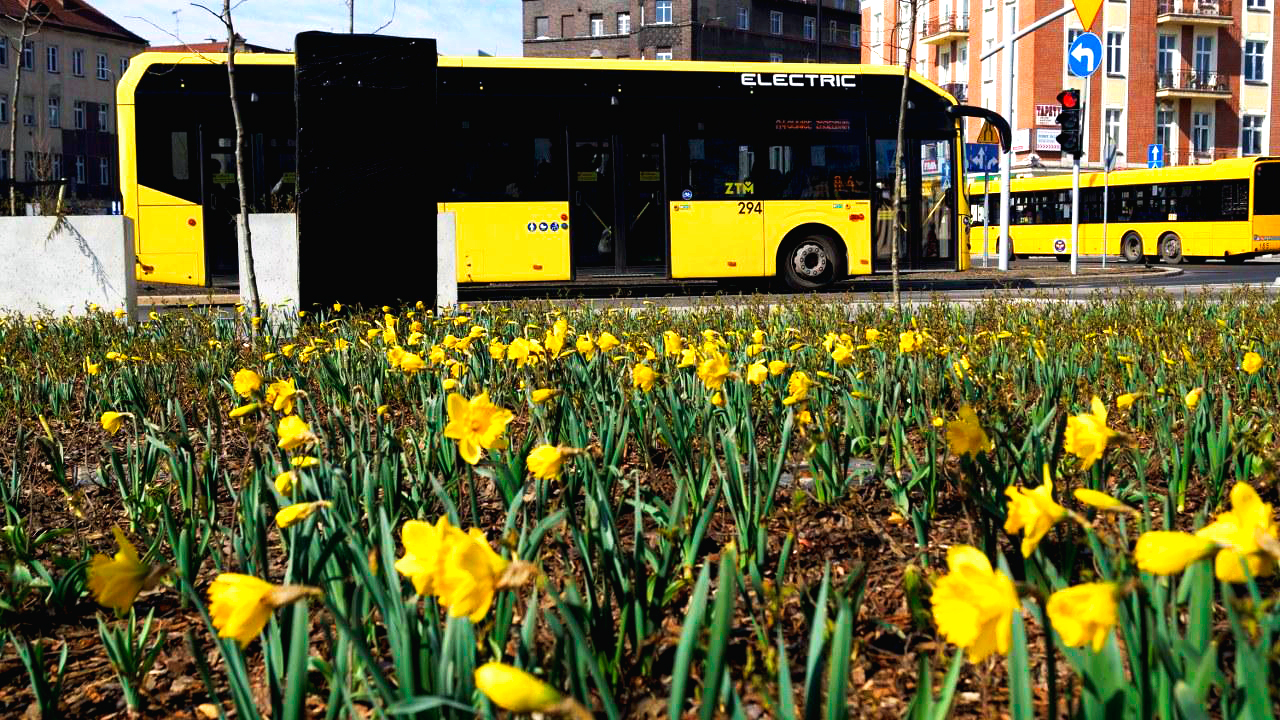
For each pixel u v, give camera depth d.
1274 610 2.22
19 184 18.89
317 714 2.93
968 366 6.65
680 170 21.11
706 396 5.91
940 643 3.00
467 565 1.87
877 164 21.70
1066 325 11.60
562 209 20.69
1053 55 54.78
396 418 7.05
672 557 3.66
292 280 15.43
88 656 3.62
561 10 90.19
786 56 94.44
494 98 20.50
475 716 2.31
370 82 13.60
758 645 3.10
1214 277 27.22
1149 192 37.78
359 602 2.67
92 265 15.02
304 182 13.48
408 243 13.79
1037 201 42.16
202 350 9.91
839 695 1.94
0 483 5.00
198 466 5.74
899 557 4.18
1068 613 1.67
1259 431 5.48
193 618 3.85
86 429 7.54
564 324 5.99
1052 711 2.25
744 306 14.02
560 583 3.58
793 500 4.00
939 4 60.56
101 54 86.56
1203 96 58.22
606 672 3.00
